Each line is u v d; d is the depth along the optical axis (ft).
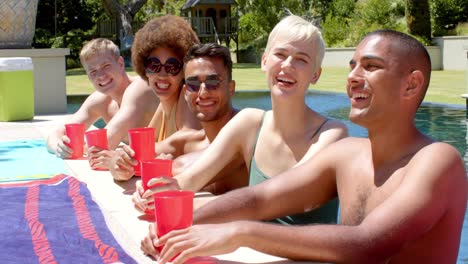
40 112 23.82
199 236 5.27
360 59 5.51
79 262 5.60
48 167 10.77
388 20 79.71
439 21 80.38
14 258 5.67
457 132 23.08
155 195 5.69
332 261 5.06
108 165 10.09
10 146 13.67
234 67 77.82
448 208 5.17
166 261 5.34
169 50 9.99
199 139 9.96
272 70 7.72
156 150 10.13
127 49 78.43
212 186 9.33
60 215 7.27
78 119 13.61
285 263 5.45
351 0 95.14
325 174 6.27
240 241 5.16
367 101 5.47
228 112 9.48
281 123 7.88
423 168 5.10
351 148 6.13
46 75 23.80
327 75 57.11
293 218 7.81
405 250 5.40
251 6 98.94
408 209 4.95
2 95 19.74
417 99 5.47
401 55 5.36
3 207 7.68
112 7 81.25
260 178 8.00
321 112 30.83
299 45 7.57
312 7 97.96
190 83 9.17
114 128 11.60
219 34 94.38
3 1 23.54
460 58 63.57
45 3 92.73
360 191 5.80
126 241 6.35
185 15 108.68
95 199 8.23
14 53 23.16
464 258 10.52
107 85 12.86
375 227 4.98
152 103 11.91
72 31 95.50
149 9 128.16
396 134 5.53
